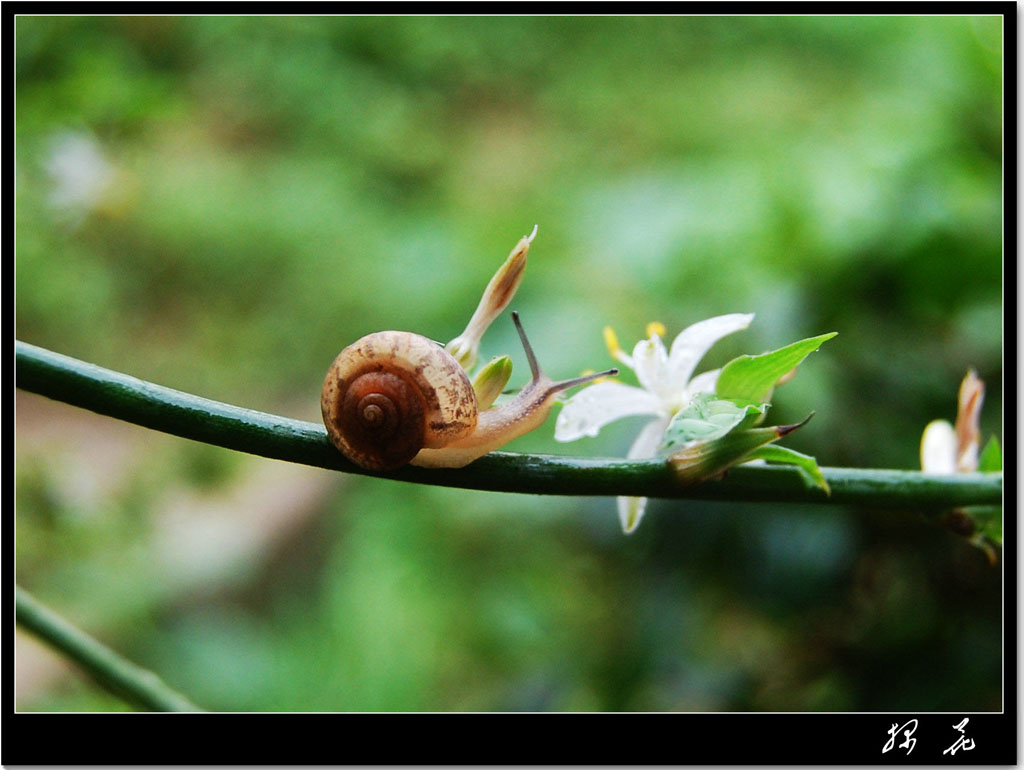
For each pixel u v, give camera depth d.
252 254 0.80
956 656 0.28
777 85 0.75
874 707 0.29
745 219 0.34
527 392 0.14
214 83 0.85
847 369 0.29
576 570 0.41
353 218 0.81
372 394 0.12
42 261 0.70
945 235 0.29
